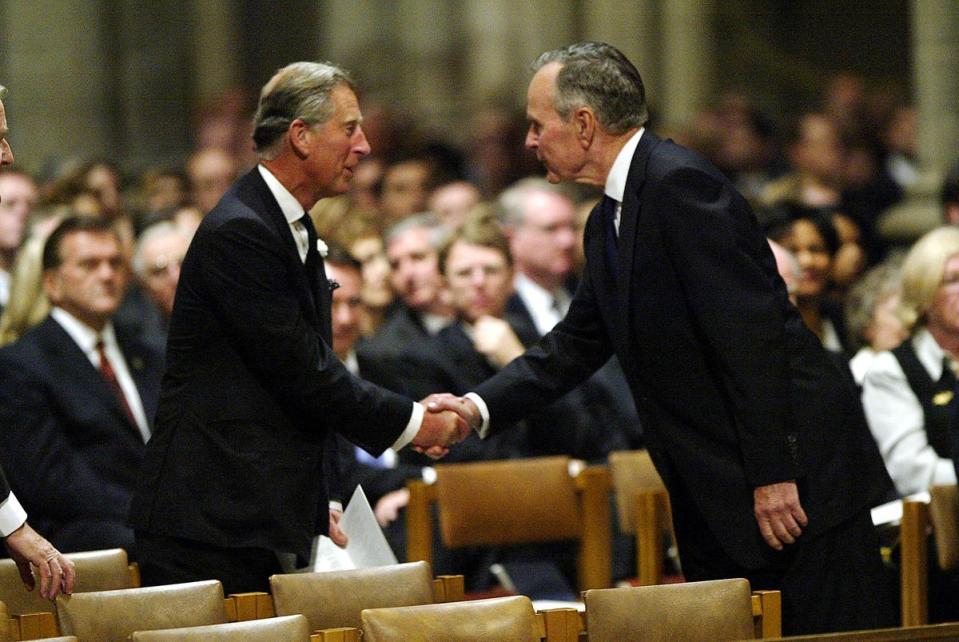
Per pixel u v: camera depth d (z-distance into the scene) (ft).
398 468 59.77
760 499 41.65
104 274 56.54
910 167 126.11
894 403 55.93
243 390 41.73
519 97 143.84
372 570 40.78
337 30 147.84
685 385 42.52
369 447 43.19
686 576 44.14
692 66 146.10
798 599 42.70
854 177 115.96
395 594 40.68
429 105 145.59
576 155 43.34
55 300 56.65
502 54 144.97
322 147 42.11
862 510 43.68
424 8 146.10
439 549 59.98
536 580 57.82
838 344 67.56
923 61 111.34
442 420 44.70
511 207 71.51
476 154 116.78
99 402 55.36
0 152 39.37
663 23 145.89
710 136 122.62
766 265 42.75
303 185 42.45
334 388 41.91
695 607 39.40
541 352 46.88
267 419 41.83
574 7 145.28
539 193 71.56
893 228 109.91
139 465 55.83
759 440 41.24
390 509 57.36
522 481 55.93
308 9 152.56
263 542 41.34
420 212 99.50
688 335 42.27
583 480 56.39
